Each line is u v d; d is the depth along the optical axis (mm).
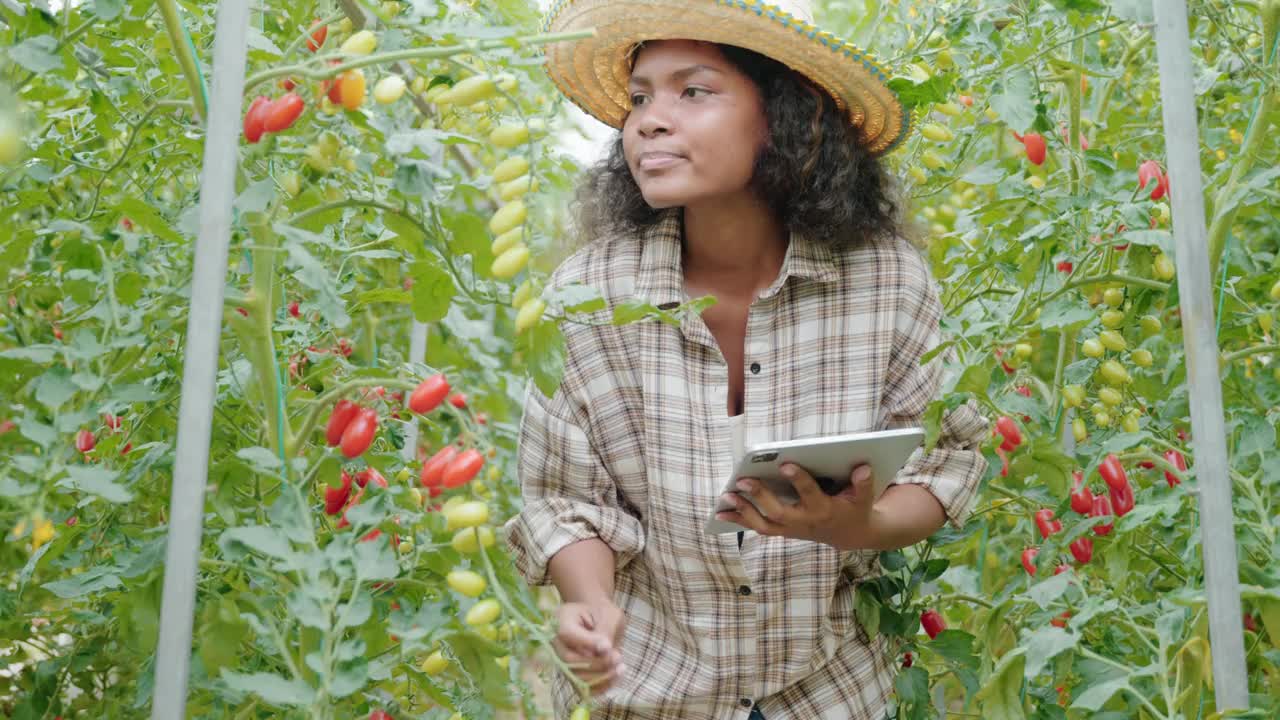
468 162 2697
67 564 1443
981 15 1756
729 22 1364
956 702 2623
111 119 1412
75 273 1165
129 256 1246
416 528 1380
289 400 1476
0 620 1462
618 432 1543
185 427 1028
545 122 1201
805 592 1496
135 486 1373
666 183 1397
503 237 1141
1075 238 1748
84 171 1544
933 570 1674
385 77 1210
